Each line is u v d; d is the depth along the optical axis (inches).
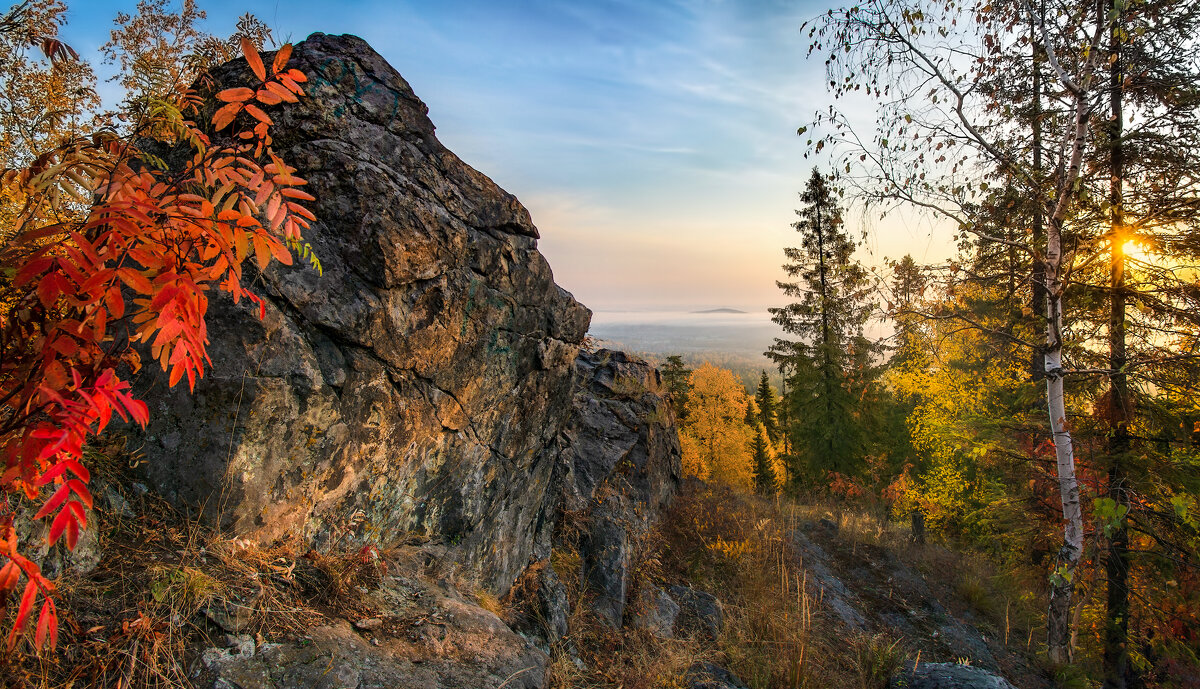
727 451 1270.9
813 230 819.4
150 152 135.6
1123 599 316.2
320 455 132.0
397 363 148.2
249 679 91.0
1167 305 272.5
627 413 356.2
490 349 181.3
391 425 149.9
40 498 91.7
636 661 192.2
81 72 196.9
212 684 88.0
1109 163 270.4
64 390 54.4
